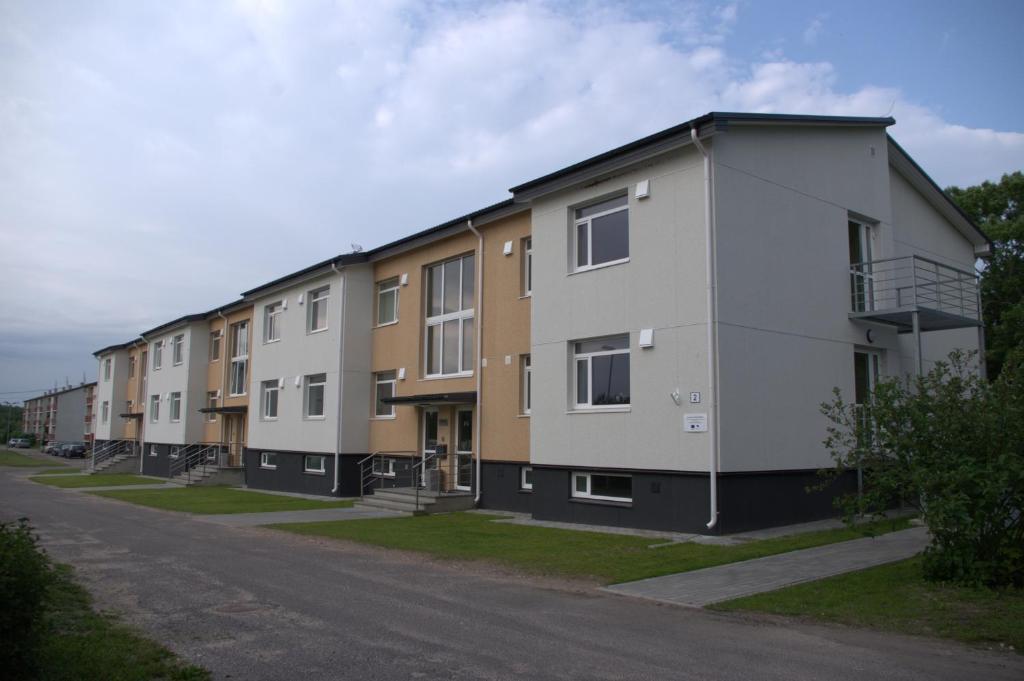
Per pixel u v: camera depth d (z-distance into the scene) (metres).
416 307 23.38
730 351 14.42
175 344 40.31
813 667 6.46
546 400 17.34
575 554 12.24
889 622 7.85
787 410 15.45
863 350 18.03
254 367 31.33
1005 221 31.20
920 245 21.28
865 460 10.01
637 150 15.44
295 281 28.20
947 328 19.22
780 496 15.05
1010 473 8.66
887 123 18.53
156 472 41.59
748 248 15.09
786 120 15.82
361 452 25.27
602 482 16.23
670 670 6.37
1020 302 28.62
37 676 5.64
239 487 31.00
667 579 10.22
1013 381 9.43
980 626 7.55
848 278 17.52
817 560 11.27
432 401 20.67
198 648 6.91
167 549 13.05
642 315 15.43
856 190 18.11
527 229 19.48
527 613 8.44
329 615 8.22
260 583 10.01
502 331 19.84
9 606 5.47
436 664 6.45
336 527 16.14
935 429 9.24
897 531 14.02
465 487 20.86
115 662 6.16
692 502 14.22
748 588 9.52
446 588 9.82
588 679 6.11
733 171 15.05
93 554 12.41
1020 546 9.05
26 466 53.84
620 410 15.68
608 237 16.64
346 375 25.25
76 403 107.25
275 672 6.23
